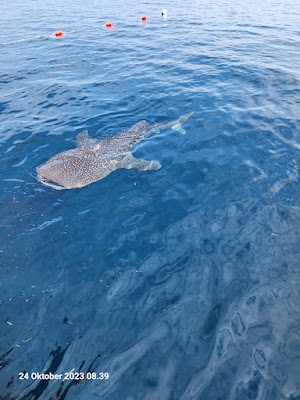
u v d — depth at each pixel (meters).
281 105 7.47
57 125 6.62
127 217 4.52
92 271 3.81
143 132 6.38
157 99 7.69
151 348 3.13
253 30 13.92
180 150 5.95
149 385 2.86
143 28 14.01
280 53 10.96
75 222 4.39
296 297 3.59
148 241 4.20
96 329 3.26
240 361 3.03
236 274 3.83
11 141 6.04
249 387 2.85
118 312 3.41
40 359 3.01
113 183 5.11
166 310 3.45
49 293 3.56
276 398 2.78
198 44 11.82
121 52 10.96
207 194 4.96
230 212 4.65
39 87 8.31
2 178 5.07
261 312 3.45
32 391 2.79
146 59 10.29
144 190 5.01
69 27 14.11
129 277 3.77
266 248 4.13
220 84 8.55
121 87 8.34
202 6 19.06
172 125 6.68
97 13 17.00
